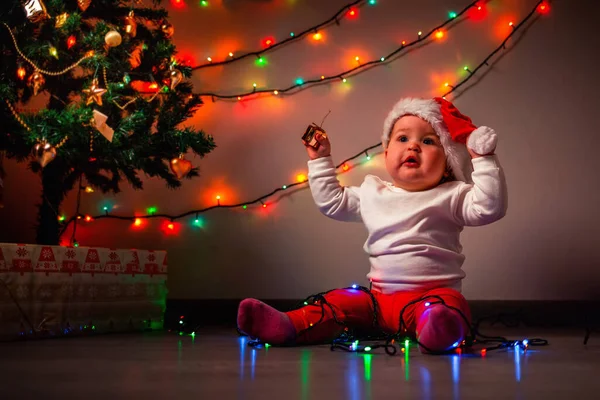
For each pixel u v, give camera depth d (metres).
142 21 2.79
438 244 1.99
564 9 3.02
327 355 1.60
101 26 2.28
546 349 1.79
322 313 1.85
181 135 2.40
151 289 2.46
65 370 1.30
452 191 2.01
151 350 1.71
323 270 2.99
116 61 2.34
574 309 2.84
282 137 3.07
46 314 2.08
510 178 2.95
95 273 2.25
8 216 3.06
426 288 1.96
